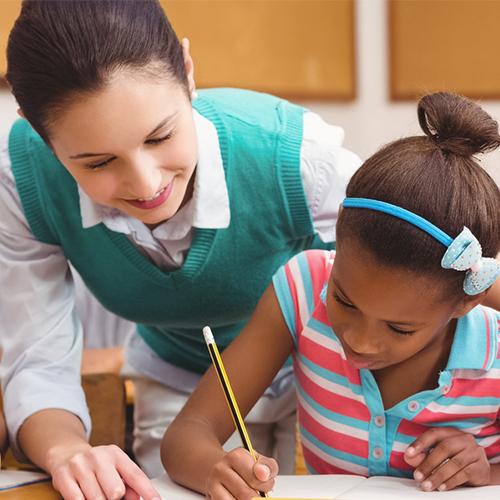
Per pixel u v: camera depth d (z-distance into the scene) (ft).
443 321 4.48
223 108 5.59
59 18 4.31
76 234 5.60
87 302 9.04
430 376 4.93
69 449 4.83
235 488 4.31
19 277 5.58
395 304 4.27
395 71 13.29
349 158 5.73
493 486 4.60
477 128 4.50
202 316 5.98
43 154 5.45
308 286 5.22
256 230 5.63
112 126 4.32
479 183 4.44
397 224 4.25
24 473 4.92
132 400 7.68
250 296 5.90
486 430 4.98
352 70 13.23
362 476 4.94
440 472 4.52
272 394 6.50
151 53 4.40
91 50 4.26
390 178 4.36
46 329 5.59
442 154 4.45
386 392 4.99
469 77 13.33
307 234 5.76
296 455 6.77
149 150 4.48
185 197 5.38
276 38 12.85
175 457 4.83
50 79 4.33
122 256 5.61
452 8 13.19
